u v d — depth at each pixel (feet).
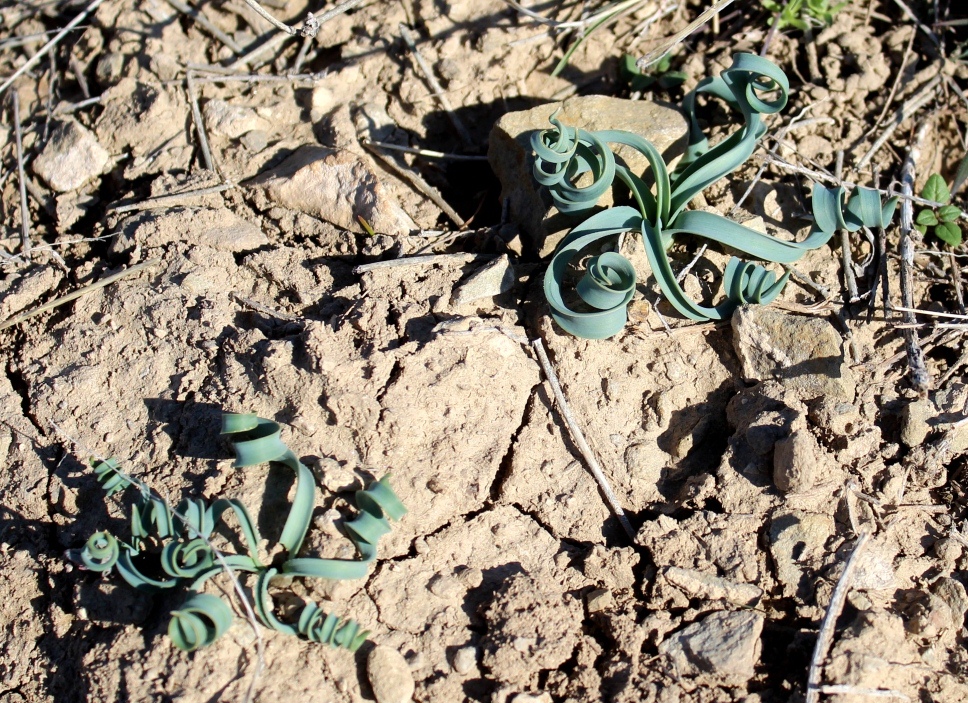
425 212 2.35
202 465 2.04
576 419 2.11
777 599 1.98
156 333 2.14
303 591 1.95
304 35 2.40
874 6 2.54
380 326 2.10
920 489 2.09
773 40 2.49
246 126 2.40
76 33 2.59
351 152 2.35
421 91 2.45
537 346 2.13
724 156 2.16
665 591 1.99
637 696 1.92
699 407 2.14
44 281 2.24
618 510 2.07
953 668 1.95
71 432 2.10
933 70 2.47
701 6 2.56
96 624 1.96
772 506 2.03
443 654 1.95
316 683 1.91
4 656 1.98
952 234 2.29
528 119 2.29
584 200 2.15
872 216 2.18
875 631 1.93
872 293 2.22
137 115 2.42
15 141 2.48
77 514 2.05
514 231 2.27
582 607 1.99
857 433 2.07
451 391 2.06
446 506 2.04
